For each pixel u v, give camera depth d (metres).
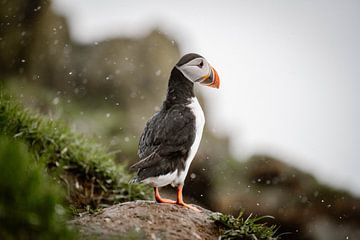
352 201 14.73
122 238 5.70
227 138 17.86
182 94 7.62
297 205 14.44
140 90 19.02
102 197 9.20
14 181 4.69
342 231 14.20
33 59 19.33
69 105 17.77
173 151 6.99
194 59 7.75
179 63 7.76
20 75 19.09
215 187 14.69
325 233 14.09
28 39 19.41
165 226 6.30
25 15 19.61
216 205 14.34
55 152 9.09
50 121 9.45
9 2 19.42
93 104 18.53
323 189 14.88
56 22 20.14
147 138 7.28
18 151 4.93
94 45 20.02
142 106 18.69
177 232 6.21
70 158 9.21
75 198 8.86
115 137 15.52
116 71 19.20
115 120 17.36
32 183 4.82
